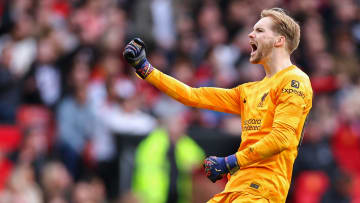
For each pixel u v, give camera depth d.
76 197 20.89
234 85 26.16
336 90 28.64
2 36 28.50
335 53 30.55
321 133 25.56
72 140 22.58
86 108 22.86
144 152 20.23
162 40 28.44
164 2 29.66
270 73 10.41
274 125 9.80
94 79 24.52
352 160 26.56
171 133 20.44
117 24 27.81
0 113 23.77
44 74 24.84
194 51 28.53
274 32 10.34
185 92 10.88
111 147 22.44
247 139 10.27
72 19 28.58
